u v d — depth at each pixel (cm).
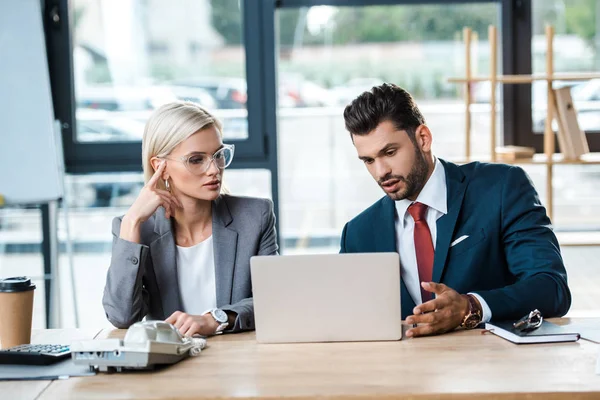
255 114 475
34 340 242
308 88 482
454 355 205
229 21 475
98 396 183
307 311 221
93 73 482
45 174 436
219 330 239
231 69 477
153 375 197
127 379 195
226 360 208
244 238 272
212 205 276
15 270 481
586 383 181
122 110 484
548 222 266
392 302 219
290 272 220
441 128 479
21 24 437
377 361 201
